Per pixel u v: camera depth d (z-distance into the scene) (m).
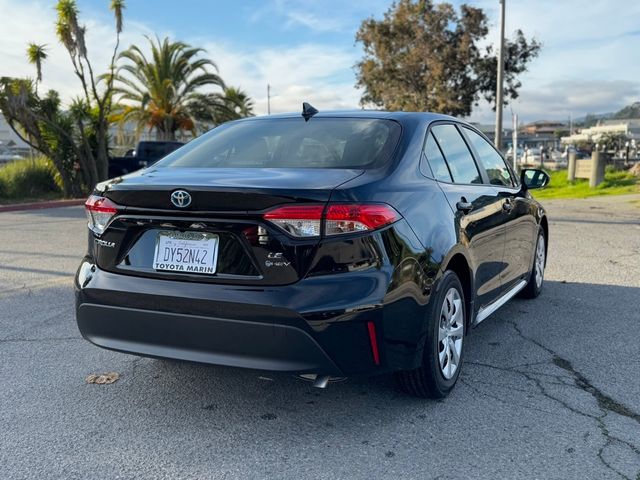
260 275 2.83
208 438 3.01
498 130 21.23
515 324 4.86
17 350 4.27
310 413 3.28
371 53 40.41
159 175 3.25
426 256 3.11
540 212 5.51
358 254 2.81
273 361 2.83
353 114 3.86
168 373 3.84
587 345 4.34
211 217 2.89
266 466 2.74
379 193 2.98
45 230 10.84
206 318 2.88
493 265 4.21
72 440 2.98
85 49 19.77
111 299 3.11
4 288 6.11
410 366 3.06
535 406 3.33
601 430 3.04
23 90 18.02
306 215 2.77
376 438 2.98
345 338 2.80
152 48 30.33
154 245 3.07
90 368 3.93
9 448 2.90
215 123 31.98
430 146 3.71
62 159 19.25
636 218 11.52
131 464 2.76
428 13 37.50
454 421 3.16
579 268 6.94
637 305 5.39
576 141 60.38
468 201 3.78
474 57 37.53
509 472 2.66
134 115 31.00
